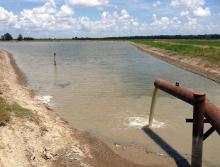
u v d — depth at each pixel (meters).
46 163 10.57
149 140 14.20
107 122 16.62
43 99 22.14
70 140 12.95
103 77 33.12
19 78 32.97
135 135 14.78
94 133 15.00
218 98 22.38
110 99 21.84
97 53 78.31
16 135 11.66
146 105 20.00
